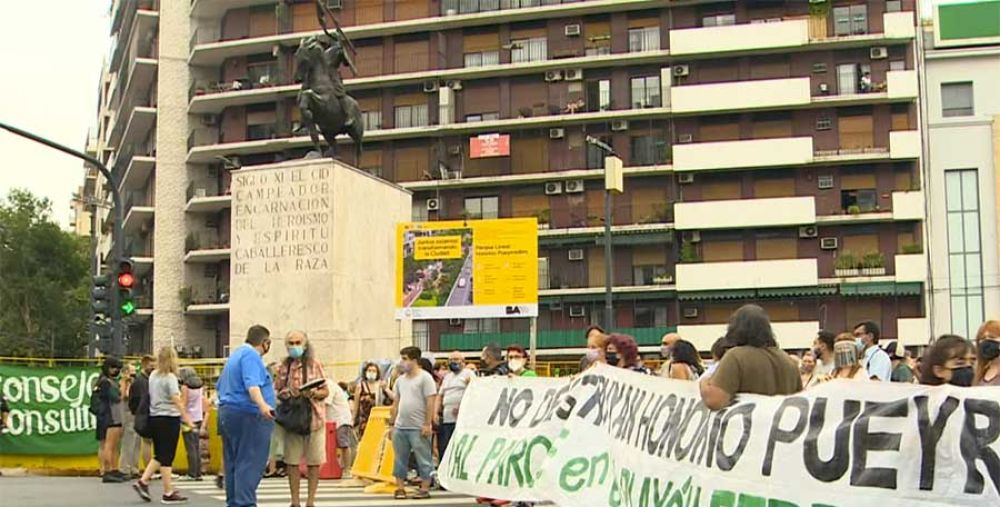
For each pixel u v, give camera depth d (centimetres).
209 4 5903
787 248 5212
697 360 1049
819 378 1056
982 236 4981
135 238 6581
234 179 2142
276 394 1117
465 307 2378
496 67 5534
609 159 3934
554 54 5572
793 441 661
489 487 1027
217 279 5988
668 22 5444
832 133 5206
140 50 6312
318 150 2188
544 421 995
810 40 5200
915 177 5091
